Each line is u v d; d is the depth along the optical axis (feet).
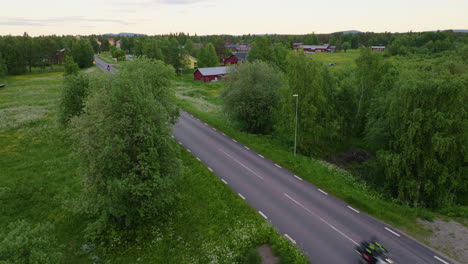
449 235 67.21
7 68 324.19
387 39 646.33
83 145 63.82
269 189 86.74
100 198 61.62
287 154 113.70
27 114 158.71
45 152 112.88
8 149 114.32
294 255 59.06
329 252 61.00
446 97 84.38
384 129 99.14
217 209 75.97
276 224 70.08
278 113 126.41
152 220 71.82
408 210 77.36
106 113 64.34
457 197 94.58
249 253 58.18
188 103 196.54
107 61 470.39
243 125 142.82
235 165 103.14
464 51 178.19
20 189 86.28
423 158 87.56
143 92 70.38
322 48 625.00
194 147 119.55
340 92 129.08
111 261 60.08
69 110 113.19
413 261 58.49
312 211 75.72
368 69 126.11
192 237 66.49
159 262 59.41
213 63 358.43
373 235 66.54
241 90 134.82
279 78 143.13
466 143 84.07
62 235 68.44
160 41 397.19
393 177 91.97
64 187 88.02
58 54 435.12
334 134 121.08
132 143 65.41
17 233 45.09
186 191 84.64
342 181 93.40
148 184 64.08
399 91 93.25
